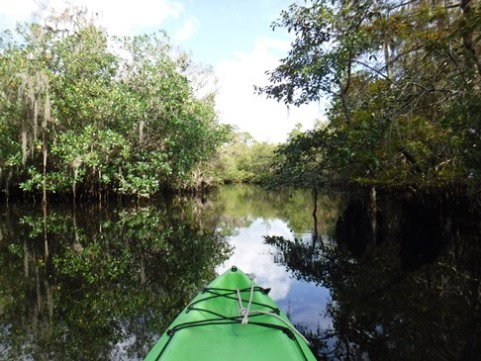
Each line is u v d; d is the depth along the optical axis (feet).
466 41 19.58
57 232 38.37
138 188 59.82
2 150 54.80
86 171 60.44
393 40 23.85
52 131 54.80
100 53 57.62
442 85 22.11
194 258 28.14
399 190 45.06
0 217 48.39
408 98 23.17
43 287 20.88
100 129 55.77
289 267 25.23
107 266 25.52
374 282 21.17
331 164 35.19
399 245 32.22
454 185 35.73
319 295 19.07
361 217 50.44
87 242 33.76
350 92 32.89
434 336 14.06
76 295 19.56
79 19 59.36
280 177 42.09
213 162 108.17
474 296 18.37
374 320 15.70
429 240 33.65
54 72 55.26
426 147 31.55
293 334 11.02
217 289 14.19
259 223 48.73
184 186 89.35
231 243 34.35
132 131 58.08
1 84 51.16
